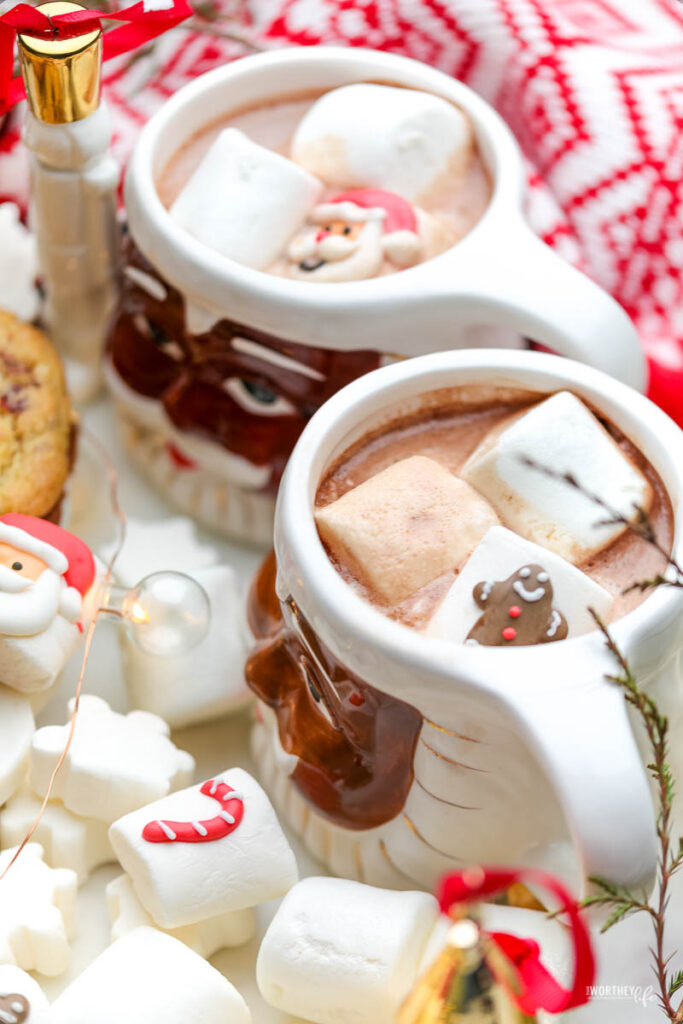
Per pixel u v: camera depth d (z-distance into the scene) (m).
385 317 0.55
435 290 0.55
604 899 0.46
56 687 0.56
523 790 0.50
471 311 0.55
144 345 0.59
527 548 0.50
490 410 0.54
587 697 0.47
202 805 0.52
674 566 0.49
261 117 0.61
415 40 0.65
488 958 0.48
